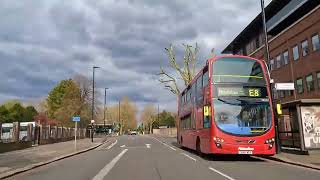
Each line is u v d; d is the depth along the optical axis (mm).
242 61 19500
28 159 22047
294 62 38281
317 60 33844
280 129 27391
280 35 41344
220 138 18328
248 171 14805
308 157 19859
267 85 19266
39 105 104500
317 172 14555
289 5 39000
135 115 133750
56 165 19094
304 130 21266
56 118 83500
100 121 116375
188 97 27141
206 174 13836
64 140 50656
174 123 135625
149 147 35094
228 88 18984
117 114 130500
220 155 23172
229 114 18609
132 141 51625
